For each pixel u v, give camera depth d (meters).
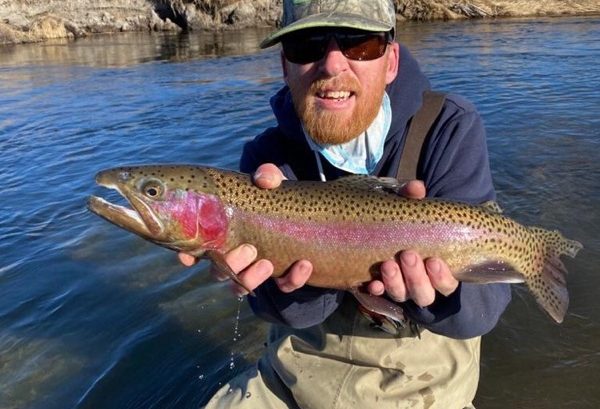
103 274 1.25
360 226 0.58
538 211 1.43
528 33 5.28
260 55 5.02
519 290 1.10
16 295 1.19
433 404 0.70
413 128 0.66
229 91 3.36
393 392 0.70
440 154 0.64
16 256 1.37
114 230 1.47
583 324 0.99
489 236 0.60
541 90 2.81
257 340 1.01
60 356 1.00
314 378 0.72
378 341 0.70
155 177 0.58
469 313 0.60
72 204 1.68
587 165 1.71
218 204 0.59
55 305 1.15
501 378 0.89
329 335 0.72
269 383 0.77
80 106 3.19
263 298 0.66
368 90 0.60
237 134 2.35
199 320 1.08
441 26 6.39
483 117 2.36
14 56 6.07
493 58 3.93
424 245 0.58
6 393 0.92
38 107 3.25
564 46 4.30
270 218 0.59
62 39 7.88
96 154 2.20
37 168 2.07
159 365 0.97
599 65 3.40
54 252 1.37
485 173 0.65
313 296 0.64
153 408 0.88
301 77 0.61
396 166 0.66
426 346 0.70
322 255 0.59
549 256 0.64
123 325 1.07
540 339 0.97
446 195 0.63
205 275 1.23
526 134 2.07
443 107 0.67
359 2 0.60
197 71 4.29
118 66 4.86
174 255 1.33
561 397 0.85
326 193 0.60
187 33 7.91
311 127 0.62
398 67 0.67
